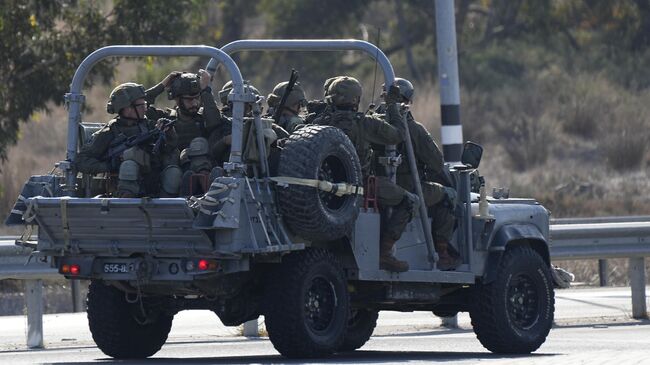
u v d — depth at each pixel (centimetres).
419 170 4697
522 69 17512
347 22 18675
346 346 4994
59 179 4356
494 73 17000
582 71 17162
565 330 6012
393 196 4416
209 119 4188
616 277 8731
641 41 18338
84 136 4428
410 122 4616
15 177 11219
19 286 8175
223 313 4350
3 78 10375
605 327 6172
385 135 4428
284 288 4112
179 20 10588
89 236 4144
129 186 4159
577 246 6519
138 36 10469
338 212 4200
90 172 4306
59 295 7794
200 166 4119
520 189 12562
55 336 5800
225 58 4131
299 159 4084
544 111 15188
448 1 7231
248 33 19938
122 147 4256
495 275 4753
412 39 18962
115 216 4031
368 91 15250
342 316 4269
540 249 5006
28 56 10369
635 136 13725
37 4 10281
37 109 10588
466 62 17400
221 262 4006
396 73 17688
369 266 4362
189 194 4088
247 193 3984
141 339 4581
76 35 10456
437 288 4697
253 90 4106
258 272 4238
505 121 14838
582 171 13312
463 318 6594
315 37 18588
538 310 4878
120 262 4156
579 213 11712
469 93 15825
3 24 10262
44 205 4116
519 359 4056
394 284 4534
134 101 4297
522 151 13750
